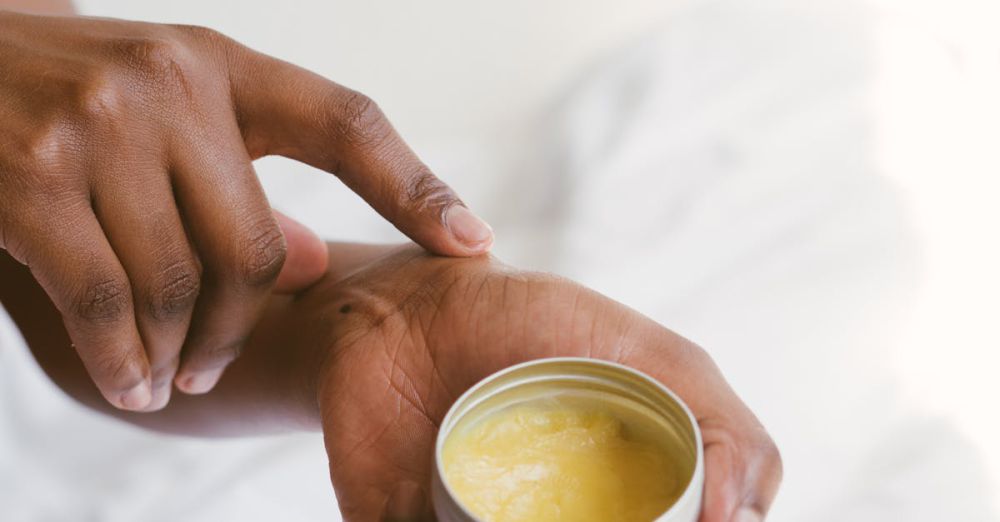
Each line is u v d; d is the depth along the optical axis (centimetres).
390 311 48
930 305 58
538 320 46
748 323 58
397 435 47
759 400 55
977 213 61
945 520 52
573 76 71
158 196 47
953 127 65
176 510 57
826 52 68
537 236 63
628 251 61
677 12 72
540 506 41
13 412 59
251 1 70
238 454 58
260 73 49
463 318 47
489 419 43
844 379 56
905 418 55
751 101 66
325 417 48
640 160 65
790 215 62
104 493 57
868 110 65
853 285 58
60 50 47
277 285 52
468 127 70
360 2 71
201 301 49
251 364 53
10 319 55
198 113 48
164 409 56
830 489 53
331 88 49
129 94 47
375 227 65
